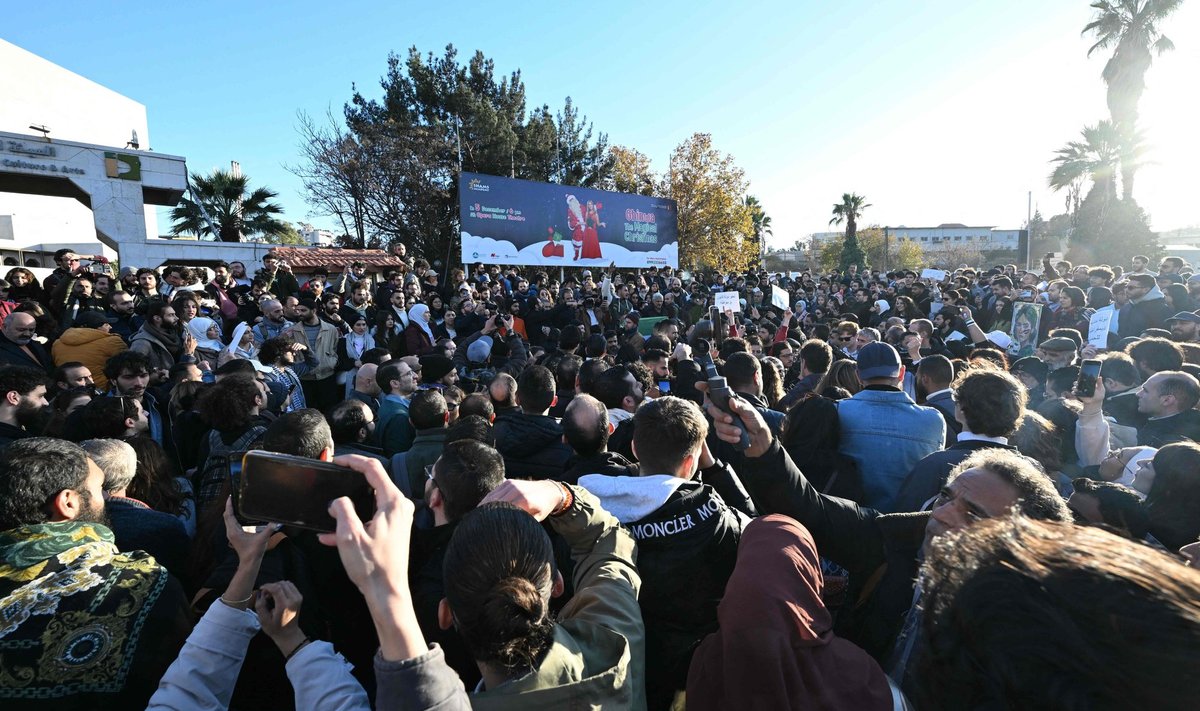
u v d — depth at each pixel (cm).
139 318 666
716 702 125
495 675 106
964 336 688
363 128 2414
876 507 264
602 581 131
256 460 109
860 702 115
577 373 455
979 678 69
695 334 580
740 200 2894
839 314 1253
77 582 133
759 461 161
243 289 850
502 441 300
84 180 1164
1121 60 2492
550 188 1769
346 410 298
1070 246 2886
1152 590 61
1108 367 389
